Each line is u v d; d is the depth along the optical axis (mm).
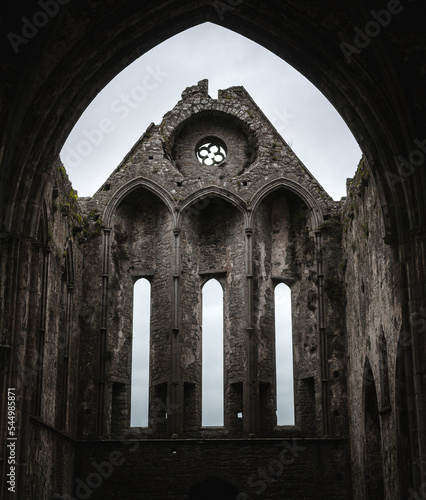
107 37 20172
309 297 29688
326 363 28406
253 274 29641
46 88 19656
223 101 31703
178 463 27125
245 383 28547
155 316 29875
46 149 20016
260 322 29500
